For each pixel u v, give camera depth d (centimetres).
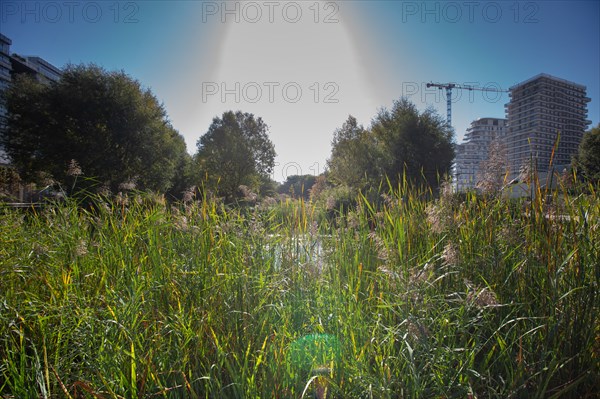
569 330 196
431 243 272
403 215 289
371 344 191
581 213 229
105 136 2322
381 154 2489
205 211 316
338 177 2556
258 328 222
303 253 299
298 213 343
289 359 198
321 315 238
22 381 175
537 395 168
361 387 182
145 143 2438
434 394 181
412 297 199
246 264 270
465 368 185
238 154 3656
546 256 219
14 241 346
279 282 250
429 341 187
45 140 2197
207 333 214
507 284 232
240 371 186
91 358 194
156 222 307
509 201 273
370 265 277
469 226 269
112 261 284
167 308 246
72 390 185
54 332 212
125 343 203
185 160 3122
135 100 2442
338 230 311
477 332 208
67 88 2328
